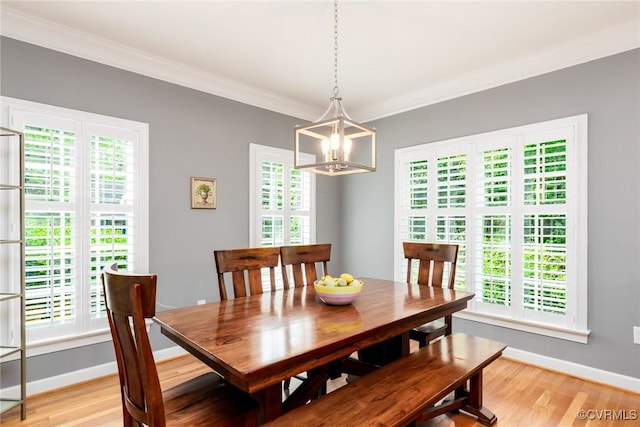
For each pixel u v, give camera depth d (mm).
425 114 3660
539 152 2850
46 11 2236
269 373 1242
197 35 2541
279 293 2381
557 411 2176
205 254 3264
